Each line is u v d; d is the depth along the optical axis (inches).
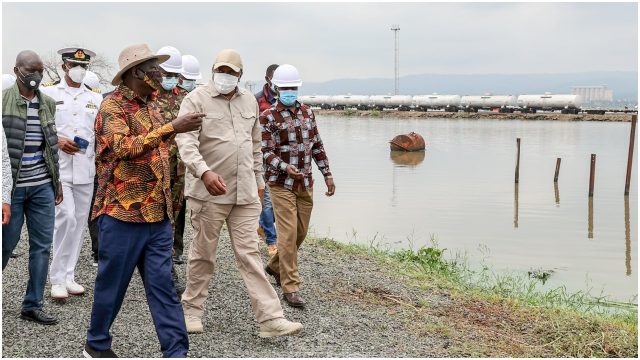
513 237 641.6
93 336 194.4
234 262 333.1
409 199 879.7
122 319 240.8
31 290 229.0
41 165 223.9
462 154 1633.9
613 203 916.6
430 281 356.8
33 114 221.3
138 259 190.7
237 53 226.2
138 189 186.4
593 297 410.3
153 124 190.7
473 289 362.9
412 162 1433.3
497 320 285.4
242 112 231.8
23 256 325.7
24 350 207.3
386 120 3422.7
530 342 259.8
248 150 230.5
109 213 186.9
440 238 615.8
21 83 218.2
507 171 1283.2
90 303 255.9
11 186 207.2
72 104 258.7
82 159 259.8
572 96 3481.8
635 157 1546.5
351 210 763.4
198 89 229.9
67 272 262.8
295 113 274.5
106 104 187.0
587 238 652.1
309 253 391.5
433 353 232.5
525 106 3609.7
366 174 1192.2
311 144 279.7
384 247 547.2
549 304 358.6
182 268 315.6
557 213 815.1
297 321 256.4
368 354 225.9
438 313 288.4
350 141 2036.2
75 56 254.4
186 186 233.6
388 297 304.2
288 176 268.8
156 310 189.6
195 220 230.7
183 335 190.9
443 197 912.9
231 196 227.8
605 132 2390.5
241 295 279.4
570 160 1499.8
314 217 702.5
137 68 186.4
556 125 2856.8
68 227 255.1
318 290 304.2
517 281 444.1
